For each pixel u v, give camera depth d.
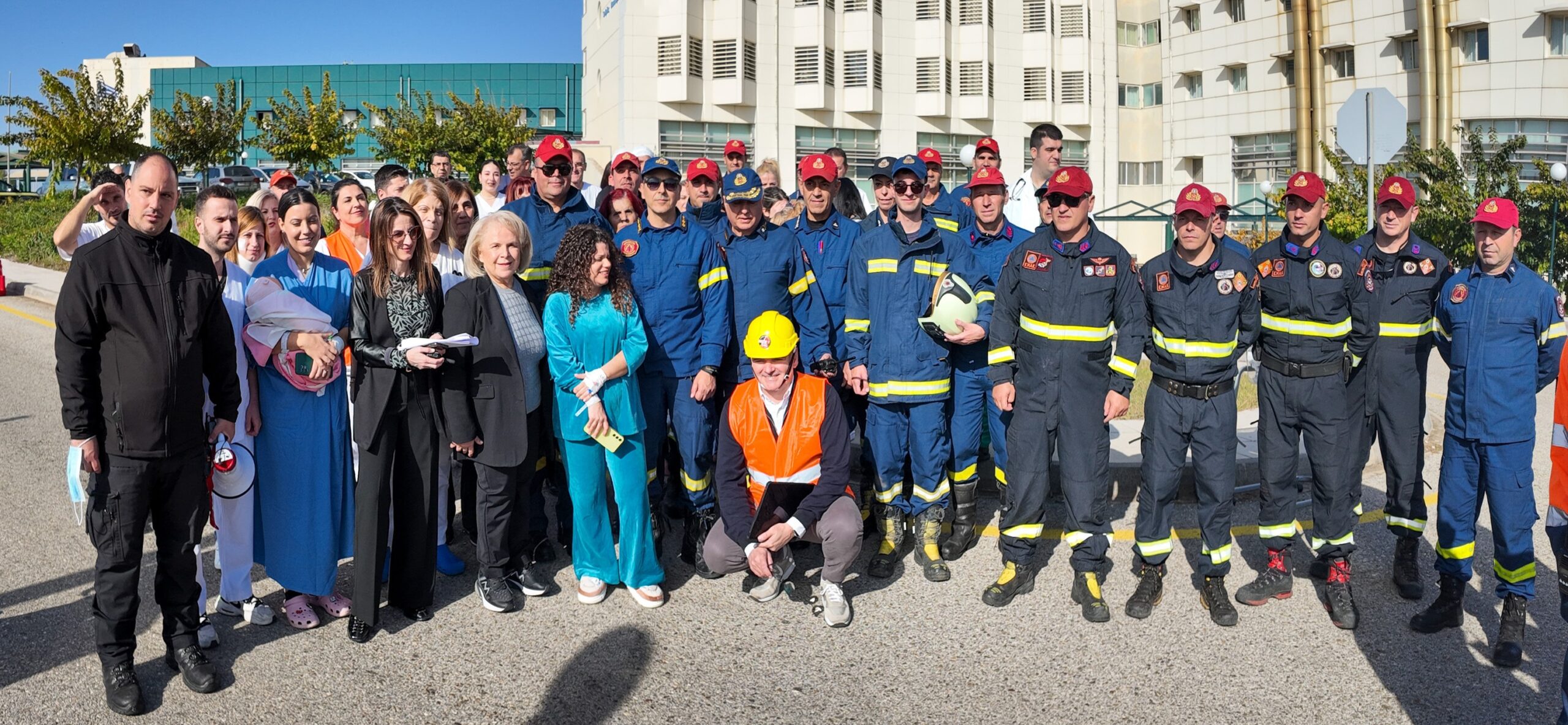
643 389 5.59
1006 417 5.73
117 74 29.75
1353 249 4.93
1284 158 36.00
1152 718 3.86
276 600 5.02
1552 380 4.62
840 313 6.22
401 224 4.56
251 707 3.93
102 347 3.79
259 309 4.54
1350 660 4.38
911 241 5.38
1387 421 5.15
